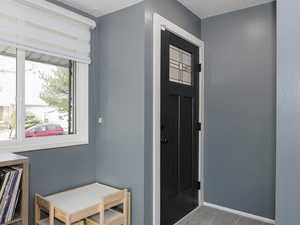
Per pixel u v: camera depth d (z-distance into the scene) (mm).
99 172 2318
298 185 1274
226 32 2613
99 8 2133
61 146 2045
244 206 2496
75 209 1641
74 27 2100
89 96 2287
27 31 1775
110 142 2221
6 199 1320
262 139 2395
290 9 1323
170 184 2262
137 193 2006
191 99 2617
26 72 1891
